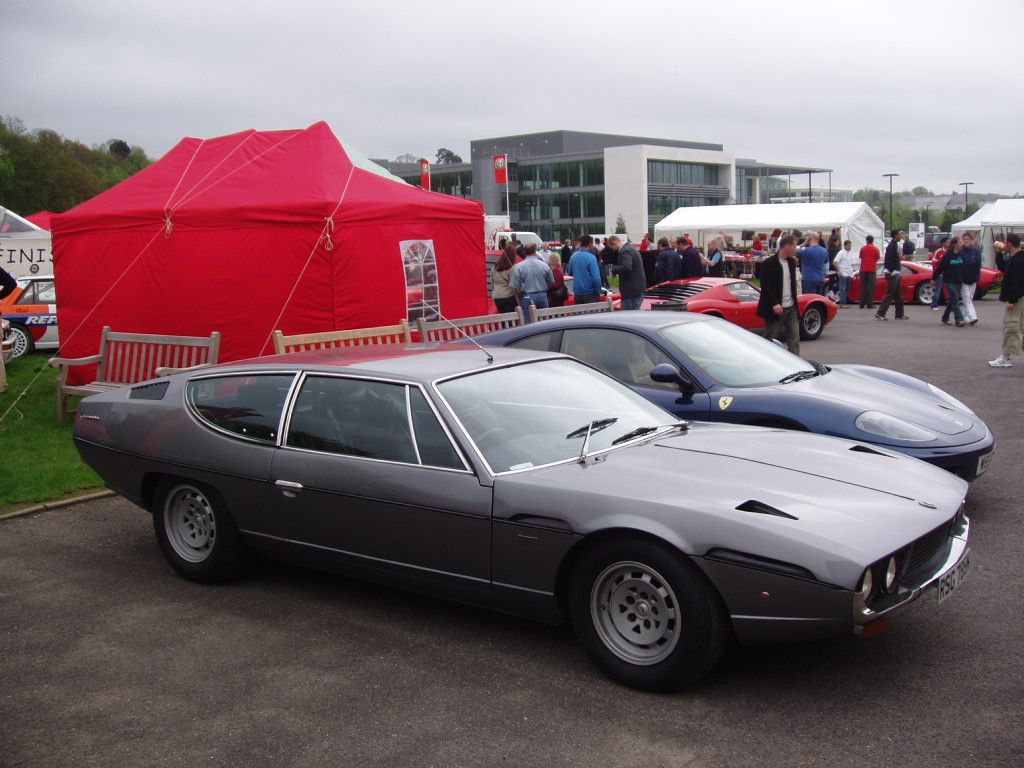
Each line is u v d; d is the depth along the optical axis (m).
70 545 5.99
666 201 88.50
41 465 7.74
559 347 7.11
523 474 4.09
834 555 3.41
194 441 5.09
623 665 3.76
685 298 15.20
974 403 10.08
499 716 3.59
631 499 3.75
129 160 107.50
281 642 4.39
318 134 11.06
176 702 3.81
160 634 4.53
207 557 5.12
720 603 3.60
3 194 68.31
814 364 7.11
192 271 10.10
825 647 4.11
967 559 4.05
